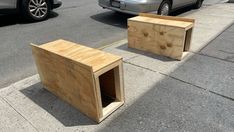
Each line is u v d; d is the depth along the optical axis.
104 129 2.22
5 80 3.19
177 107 2.51
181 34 3.42
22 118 2.39
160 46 3.77
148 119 2.34
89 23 5.91
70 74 2.26
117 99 2.56
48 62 2.50
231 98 2.66
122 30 5.35
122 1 5.39
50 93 2.81
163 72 3.28
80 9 7.46
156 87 2.91
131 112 2.45
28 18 5.86
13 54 4.05
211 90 2.82
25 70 3.47
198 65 3.48
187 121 2.30
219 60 3.65
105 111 2.38
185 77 3.14
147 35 3.84
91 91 2.12
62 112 2.46
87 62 2.21
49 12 6.32
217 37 4.72
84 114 2.42
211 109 2.47
